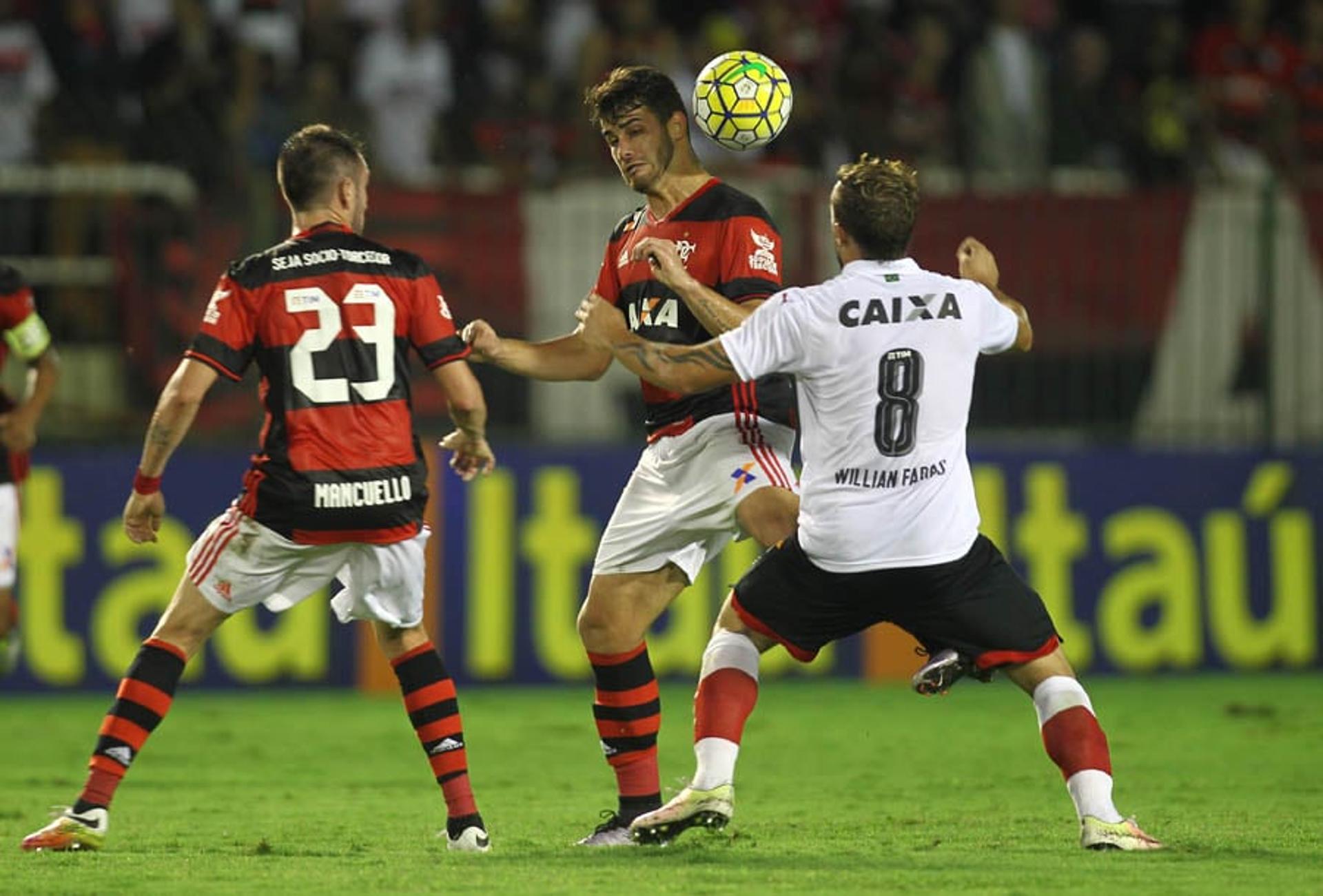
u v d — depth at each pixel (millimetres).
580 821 24359
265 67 47656
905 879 18297
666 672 41469
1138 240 43000
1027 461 42844
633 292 22094
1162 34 54156
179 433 20156
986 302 19531
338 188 20719
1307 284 43656
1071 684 19828
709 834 22219
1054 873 18531
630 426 42188
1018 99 50000
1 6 48875
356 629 41000
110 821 24359
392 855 20562
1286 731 35000
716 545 22297
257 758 31828
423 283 20703
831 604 19641
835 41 52438
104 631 40125
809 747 33125
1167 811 25047
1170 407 43375
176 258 40250
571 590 41531
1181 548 43500
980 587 19391
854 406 19109
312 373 20188
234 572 20516
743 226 21672
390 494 20375
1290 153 53219
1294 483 43812
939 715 37812
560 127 48812
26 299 30625
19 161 47562
